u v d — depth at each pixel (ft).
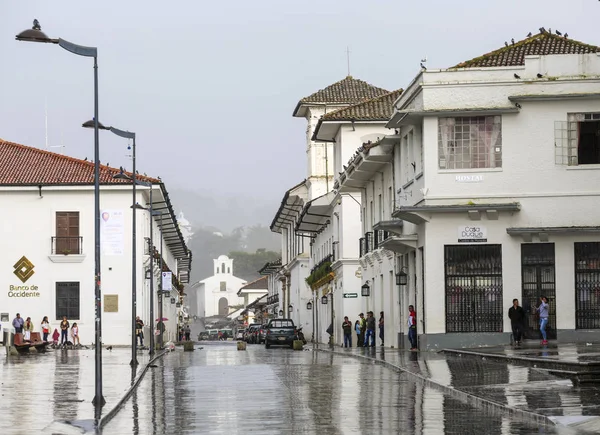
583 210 139.74
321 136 235.81
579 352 104.83
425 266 141.28
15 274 235.20
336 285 237.25
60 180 235.81
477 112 139.85
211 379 102.58
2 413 68.08
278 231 380.17
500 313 139.74
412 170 151.43
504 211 139.54
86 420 63.00
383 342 181.57
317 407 70.18
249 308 532.32
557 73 140.26
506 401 65.51
